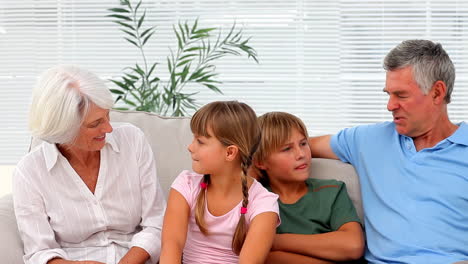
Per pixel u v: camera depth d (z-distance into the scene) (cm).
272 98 358
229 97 359
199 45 356
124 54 359
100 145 166
